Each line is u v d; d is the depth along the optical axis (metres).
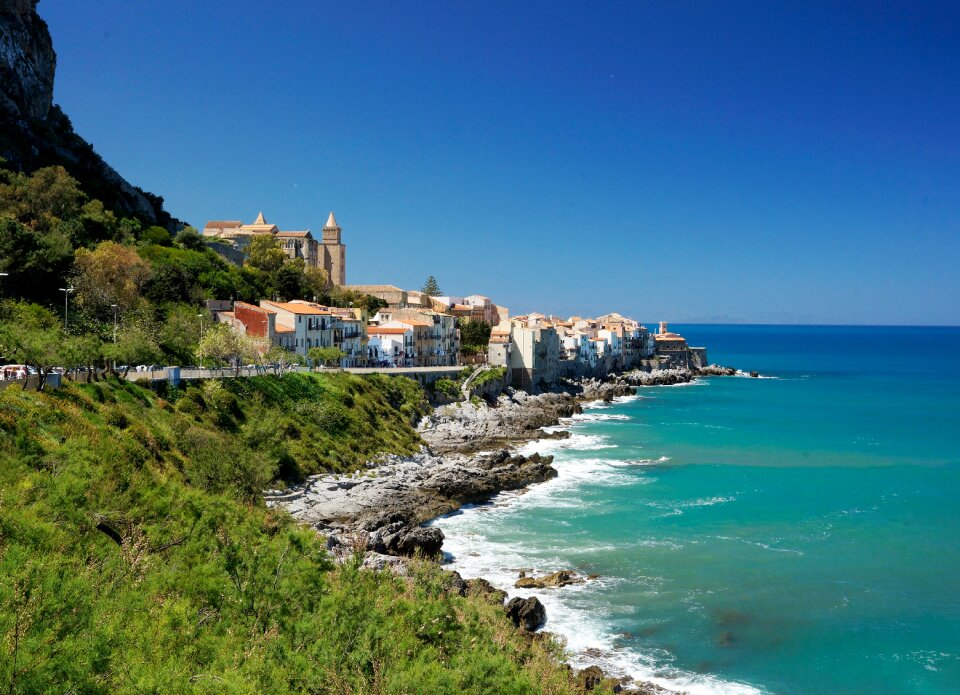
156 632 23.02
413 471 87.12
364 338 160.00
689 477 96.50
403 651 27.09
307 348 134.62
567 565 63.25
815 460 108.69
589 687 42.28
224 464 60.47
